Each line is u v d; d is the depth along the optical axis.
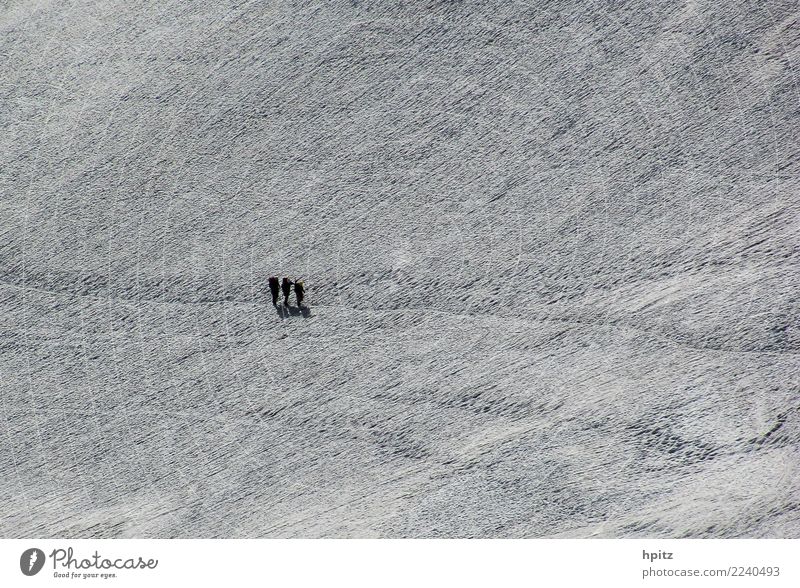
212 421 128.12
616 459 108.00
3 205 169.25
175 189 164.25
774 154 142.00
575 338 126.56
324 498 113.50
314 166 161.75
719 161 143.88
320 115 170.00
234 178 163.50
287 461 120.31
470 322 132.62
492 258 140.50
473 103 165.25
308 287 143.12
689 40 163.00
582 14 173.75
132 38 196.75
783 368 113.62
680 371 117.19
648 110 155.12
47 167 174.38
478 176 153.38
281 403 128.12
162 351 139.38
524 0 179.12
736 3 165.62
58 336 145.75
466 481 110.31
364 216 151.50
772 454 102.88
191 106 178.12
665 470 105.00
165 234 157.12
